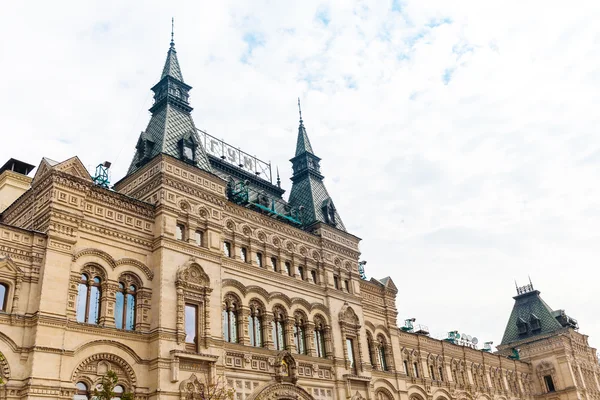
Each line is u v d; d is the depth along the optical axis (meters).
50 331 34.41
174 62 55.00
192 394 39.38
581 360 103.75
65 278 36.31
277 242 53.88
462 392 79.56
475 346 95.12
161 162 45.03
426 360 75.00
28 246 35.75
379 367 61.59
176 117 51.06
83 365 35.72
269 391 45.31
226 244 48.97
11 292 34.28
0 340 32.72
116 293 39.69
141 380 38.25
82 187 39.34
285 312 51.31
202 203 46.81
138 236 42.06
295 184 66.06
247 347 45.72
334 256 59.91
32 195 39.69
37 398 32.41
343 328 56.34
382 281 69.00
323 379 51.69
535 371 101.56
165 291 41.06
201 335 42.16
